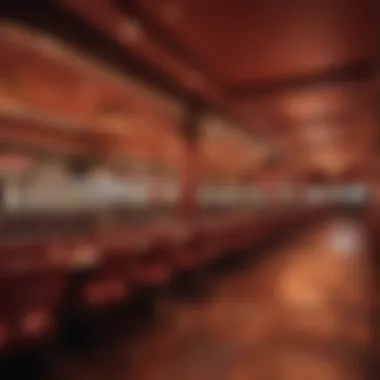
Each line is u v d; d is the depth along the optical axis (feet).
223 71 21.53
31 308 8.44
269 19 15.67
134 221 28.37
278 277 22.91
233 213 44.37
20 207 22.99
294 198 88.63
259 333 13.64
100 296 11.68
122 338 12.71
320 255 31.42
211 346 12.37
